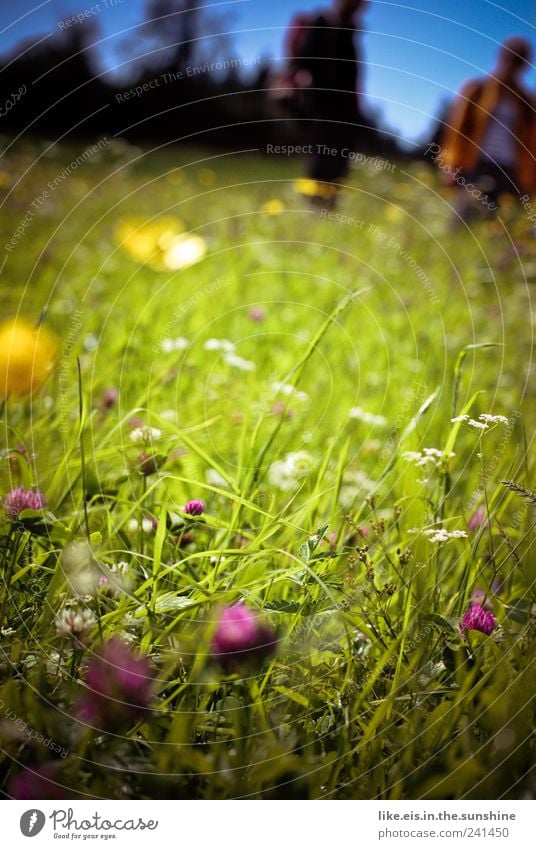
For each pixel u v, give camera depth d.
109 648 0.72
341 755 0.70
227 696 0.74
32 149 3.48
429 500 0.88
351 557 0.81
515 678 0.73
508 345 1.65
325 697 0.74
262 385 1.33
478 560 0.83
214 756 0.70
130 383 1.26
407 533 0.86
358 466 1.14
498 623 0.79
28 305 1.68
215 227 2.59
